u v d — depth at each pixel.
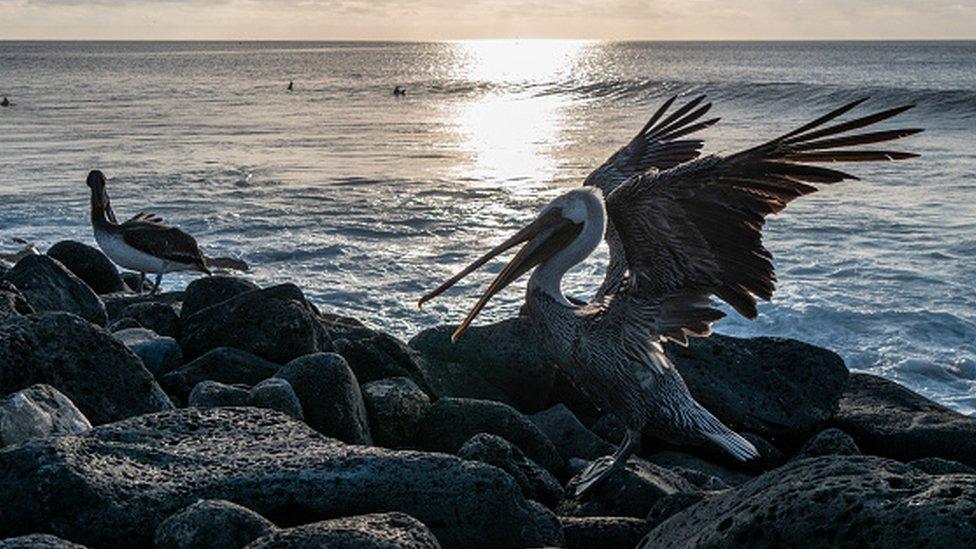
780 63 127.69
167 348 8.62
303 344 8.80
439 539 5.37
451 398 8.03
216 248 19.56
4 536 5.04
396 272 17.80
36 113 58.84
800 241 19.62
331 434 7.32
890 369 13.02
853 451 8.44
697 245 5.74
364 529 4.47
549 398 9.28
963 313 14.85
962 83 71.56
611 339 6.26
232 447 5.83
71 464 5.24
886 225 21.00
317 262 18.55
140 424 5.99
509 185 28.80
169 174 30.84
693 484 7.35
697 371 9.13
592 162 34.72
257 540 4.45
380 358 8.91
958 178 27.09
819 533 3.92
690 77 87.25
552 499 6.76
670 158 6.73
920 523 3.69
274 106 67.12
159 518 5.12
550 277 6.47
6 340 6.84
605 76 95.69
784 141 5.16
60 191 27.11
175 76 115.69
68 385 6.91
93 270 13.18
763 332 14.27
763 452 8.70
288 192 27.16
